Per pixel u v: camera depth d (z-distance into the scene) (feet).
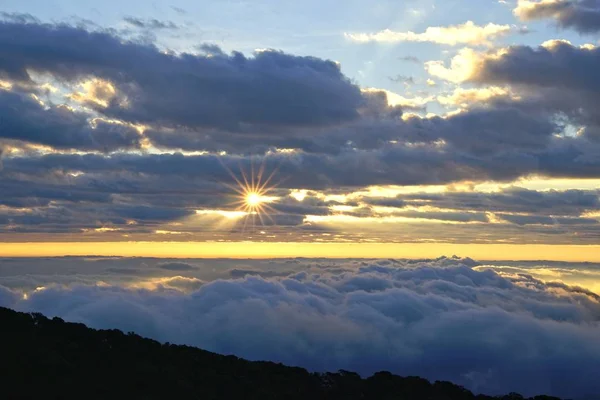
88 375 118.93
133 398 114.93
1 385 105.91
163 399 118.01
